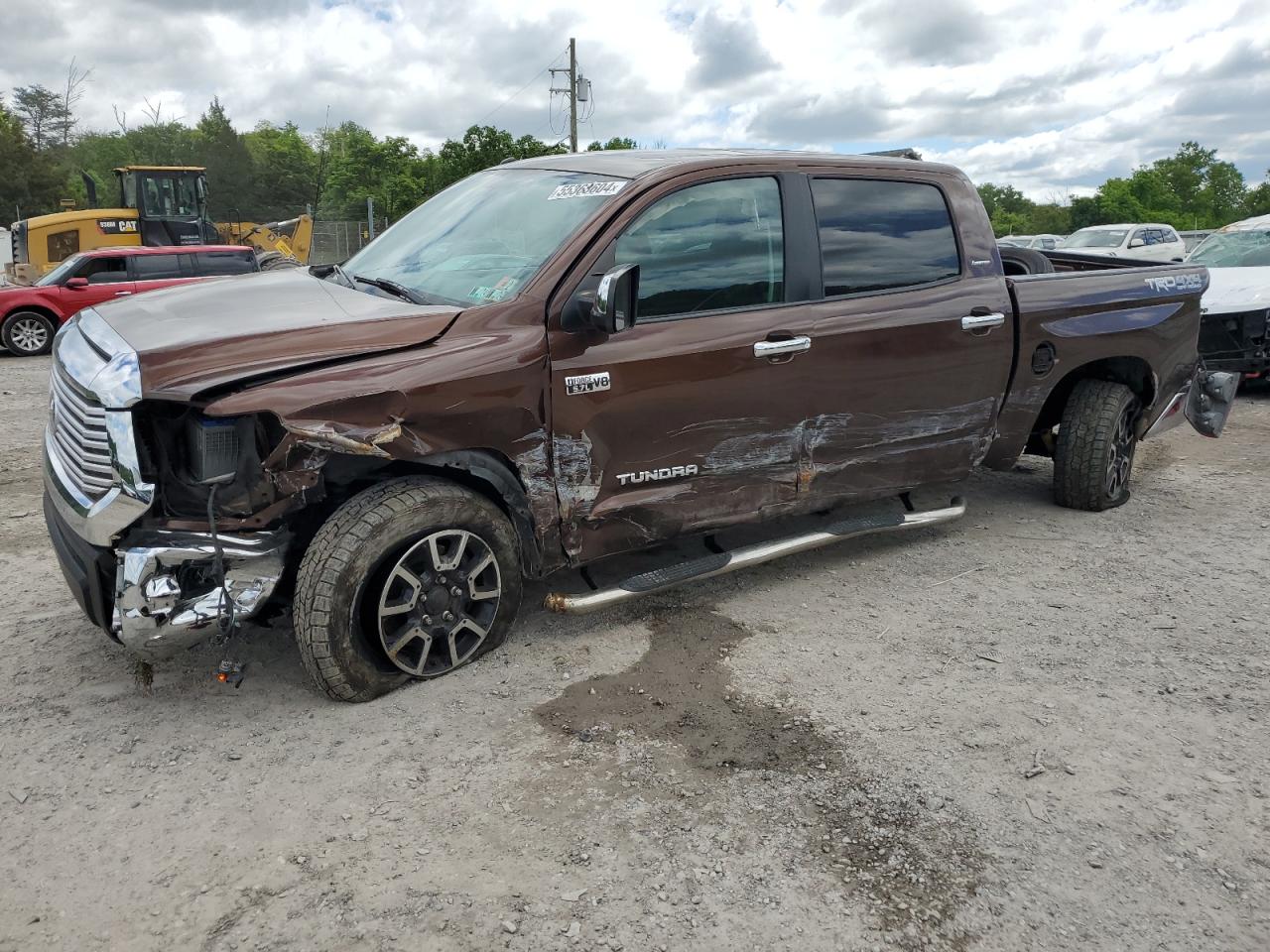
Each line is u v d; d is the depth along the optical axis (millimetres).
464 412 3248
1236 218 108062
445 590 3422
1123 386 5434
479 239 3922
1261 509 5668
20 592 4387
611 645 3824
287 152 83188
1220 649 3822
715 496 3984
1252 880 2508
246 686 3475
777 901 2412
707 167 3871
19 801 2795
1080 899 2432
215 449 3104
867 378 4230
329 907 2377
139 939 2273
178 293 3760
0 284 19812
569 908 2383
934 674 3602
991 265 4703
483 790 2857
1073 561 4793
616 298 3283
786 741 3133
